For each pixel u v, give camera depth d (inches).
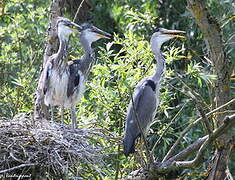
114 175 477.1
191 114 582.6
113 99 479.2
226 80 422.0
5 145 413.4
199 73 453.1
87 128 456.1
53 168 409.1
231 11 596.7
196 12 415.2
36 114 494.9
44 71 494.6
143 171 420.8
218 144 414.9
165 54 494.3
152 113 467.2
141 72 506.3
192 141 591.5
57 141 422.6
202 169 564.1
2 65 616.4
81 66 510.9
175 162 397.7
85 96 583.2
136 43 502.0
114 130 493.4
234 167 615.5
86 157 426.6
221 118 423.5
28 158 412.8
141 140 457.7
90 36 521.7
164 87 507.5
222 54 418.6
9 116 573.3
